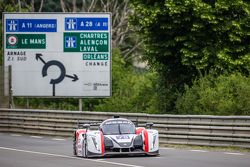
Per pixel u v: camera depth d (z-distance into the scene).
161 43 99.44
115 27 193.00
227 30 96.50
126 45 197.00
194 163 51.16
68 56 103.19
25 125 94.88
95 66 102.94
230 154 59.75
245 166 48.62
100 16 102.94
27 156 60.38
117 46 193.88
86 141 57.75
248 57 96.25
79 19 103.12
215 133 67.94
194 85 92.62
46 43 103.69
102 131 58.56
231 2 95.12
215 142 67.94
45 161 55.09
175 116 73.12
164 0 97.62
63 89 103.38
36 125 93.25
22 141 81.06
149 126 60.41
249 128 64.56
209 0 99.06
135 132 58.75
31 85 103.69
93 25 102.94
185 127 71.50
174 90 102.94
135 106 112.81
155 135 58.12
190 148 68.44
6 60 103.94
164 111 102.38
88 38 103.00
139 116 78.19
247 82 85.75
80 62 103.12
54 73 103.50
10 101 103.38
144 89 113.38
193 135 70.50
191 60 95.94
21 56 103.88
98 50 102.94
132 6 100.56
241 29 96.31
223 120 67.44
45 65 103.69
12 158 58.31
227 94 85.00
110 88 103.12
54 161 54.94
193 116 70.88
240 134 65.38
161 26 97.31
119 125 58.91
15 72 103.94
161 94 103.50
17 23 103.94
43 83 103.69
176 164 50.38
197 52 95.94
